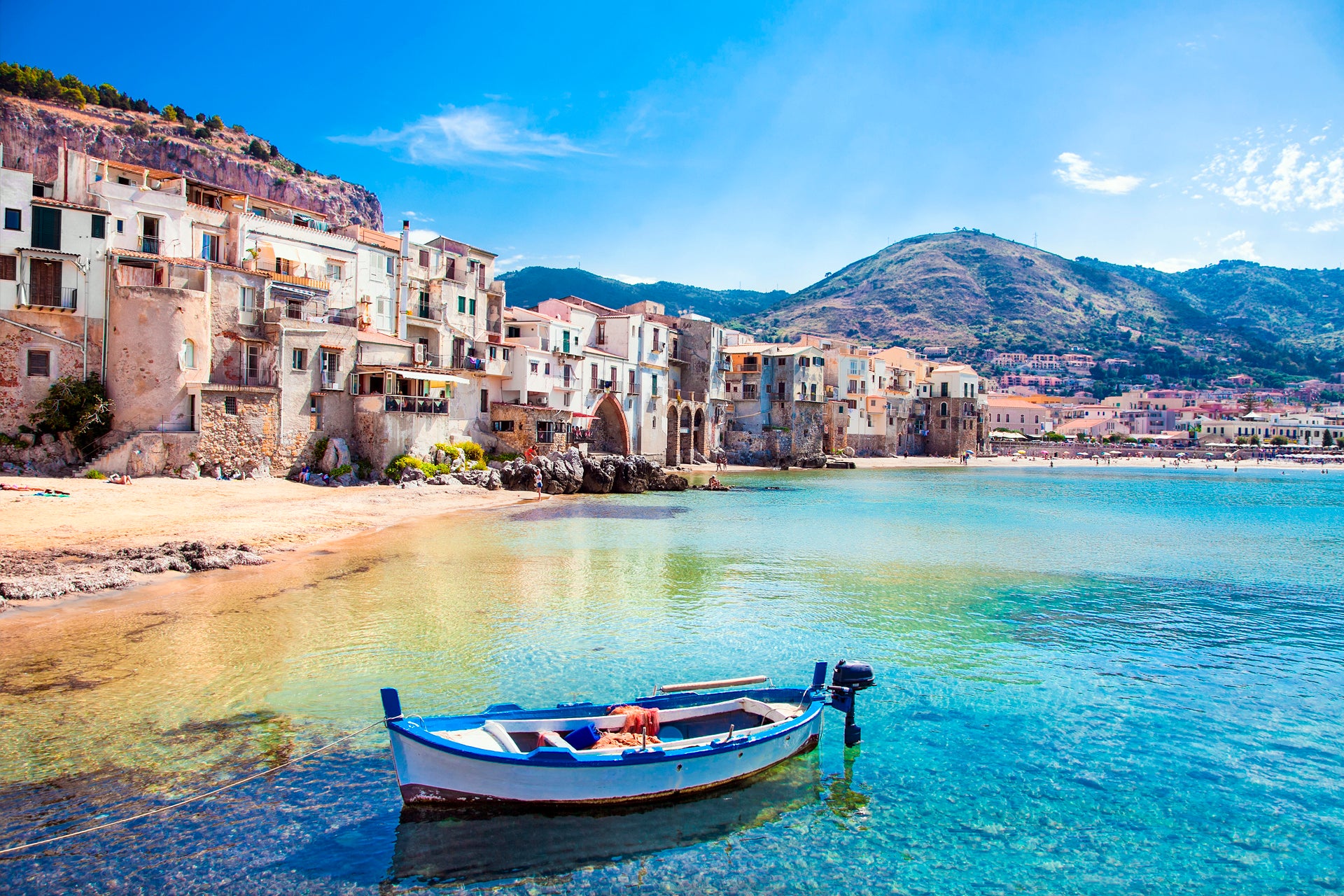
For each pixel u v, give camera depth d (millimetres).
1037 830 13750
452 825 13258
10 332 43750
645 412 92375
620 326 89375
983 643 23938
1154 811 14375
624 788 13680
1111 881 12391
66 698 17438
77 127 142250
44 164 136625
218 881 11602
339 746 15633
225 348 49594
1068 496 78438
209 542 31703
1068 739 17172
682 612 26594
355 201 195625
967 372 155500
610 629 24250
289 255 55469
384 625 23750
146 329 46000
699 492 72062
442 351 67500
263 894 11375
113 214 47250
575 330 83875
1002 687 20125
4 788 13781
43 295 44594
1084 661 22328
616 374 87188
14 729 15906
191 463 46438
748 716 16484
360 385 57281
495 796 13180
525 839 13125
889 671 21281
